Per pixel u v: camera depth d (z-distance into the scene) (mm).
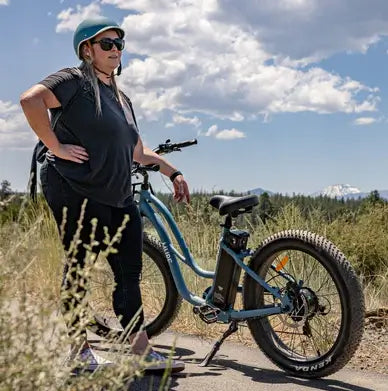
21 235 2750
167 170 4723
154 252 5109
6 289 2451
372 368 4488
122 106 4109
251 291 4523
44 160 4078
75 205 3957
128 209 4121
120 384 2453
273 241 4402
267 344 4430
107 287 4859
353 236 8688
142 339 4047
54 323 2383
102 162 3922
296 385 4035
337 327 4895
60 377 2404
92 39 3961
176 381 3916
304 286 4344
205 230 6824
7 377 2174
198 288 5871
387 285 7266
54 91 3836
